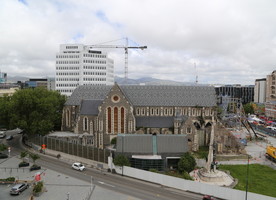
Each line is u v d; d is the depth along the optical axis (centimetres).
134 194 5581
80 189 5809
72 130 10994
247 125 13012
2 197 5306
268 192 5825
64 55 19712
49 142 9081
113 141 9500
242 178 6744
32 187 5853
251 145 10819
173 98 10956
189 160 7000
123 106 9444
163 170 7000
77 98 11169
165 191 5781
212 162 6800
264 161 8381
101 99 10856
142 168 7006
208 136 10106
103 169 7300
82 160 8000
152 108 10700
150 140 7631
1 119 9706
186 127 9306
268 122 16388
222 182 6366
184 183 5841
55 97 11481
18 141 10638
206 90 11375
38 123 9144
